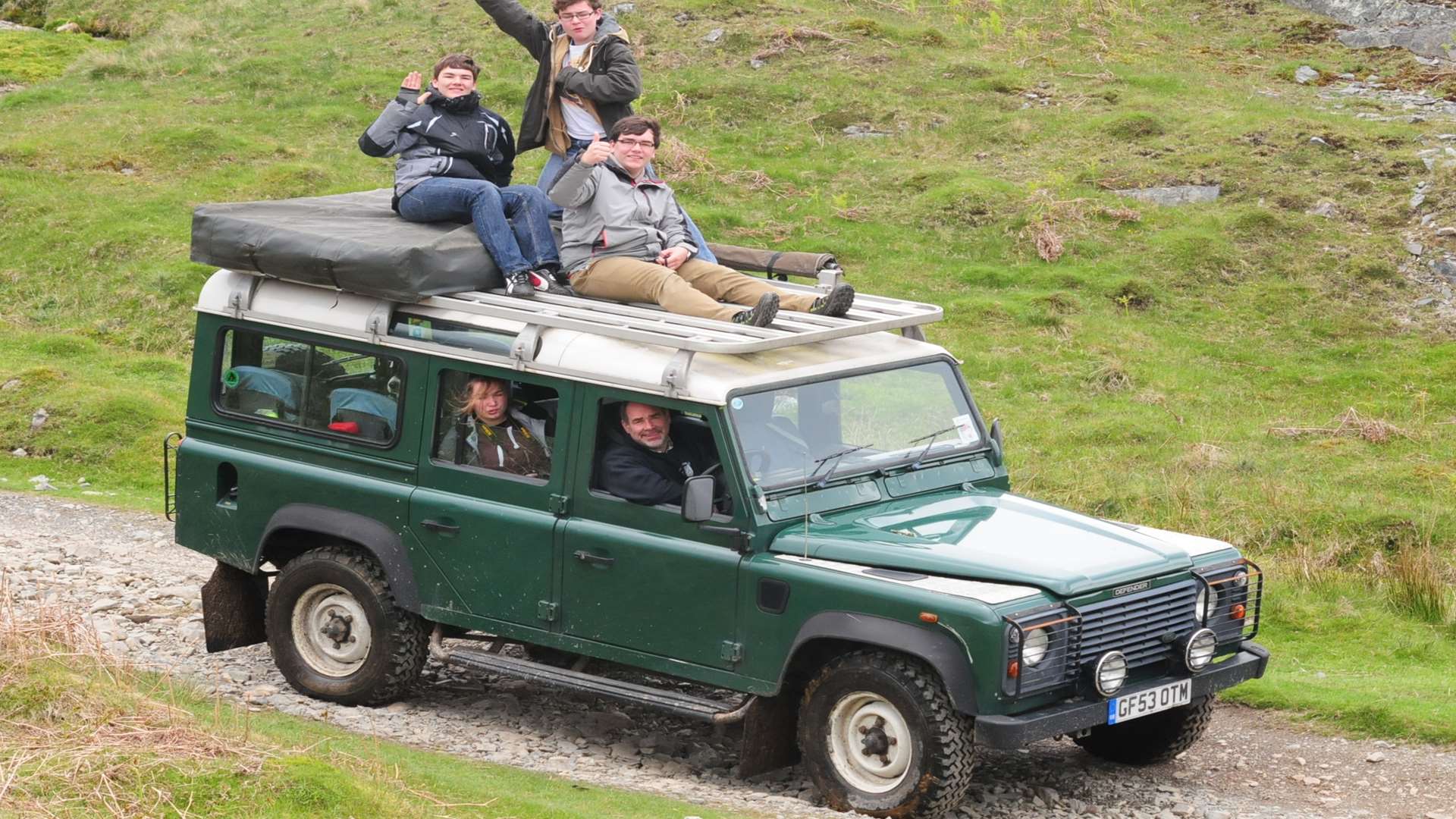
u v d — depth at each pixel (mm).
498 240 19375
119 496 35250
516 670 18656
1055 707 15875
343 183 54000
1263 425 38188
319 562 19906
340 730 18344
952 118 56031
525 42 23453
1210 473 34594
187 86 64125
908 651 15547
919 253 48156
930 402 19047
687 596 17156
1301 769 19453
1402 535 30406
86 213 53188
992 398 40188
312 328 19828
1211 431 37750
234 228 20219
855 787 16375
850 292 18344
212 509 20953
